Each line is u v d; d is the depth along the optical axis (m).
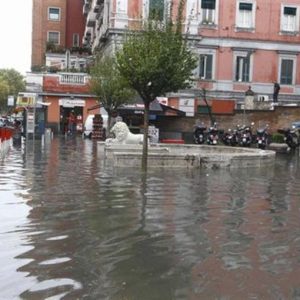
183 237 6.45
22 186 10.56
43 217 7.46
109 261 5.40
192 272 5.07
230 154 15.59
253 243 6.23
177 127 35.25
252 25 46.81
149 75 13.86
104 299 4.33
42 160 17.09
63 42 70.62
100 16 52.28
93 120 33.97
